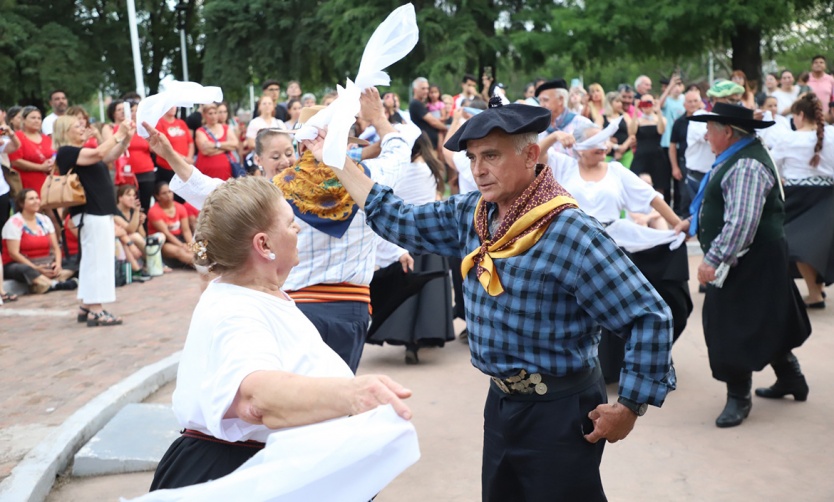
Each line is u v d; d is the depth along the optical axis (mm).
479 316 2896
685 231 5762
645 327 2703
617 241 5727
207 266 2262
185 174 3984
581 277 2711
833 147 7562
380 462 1810
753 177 4957
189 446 2260
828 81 15312
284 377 1930
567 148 5586
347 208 3844
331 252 3875
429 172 6848
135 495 4375
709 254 5035
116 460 4633
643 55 22562
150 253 10719
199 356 2137
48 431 5023
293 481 1803
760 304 5098
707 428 5223
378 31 3086
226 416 2057
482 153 2760
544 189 2770
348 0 25516
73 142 7695
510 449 2936
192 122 12641
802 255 7605
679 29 20547
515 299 2783
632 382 2734
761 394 5777
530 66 25500
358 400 1822
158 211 11133
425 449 4988
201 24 30406
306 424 1895
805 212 7703
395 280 5426
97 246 7859
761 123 4934
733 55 21922
